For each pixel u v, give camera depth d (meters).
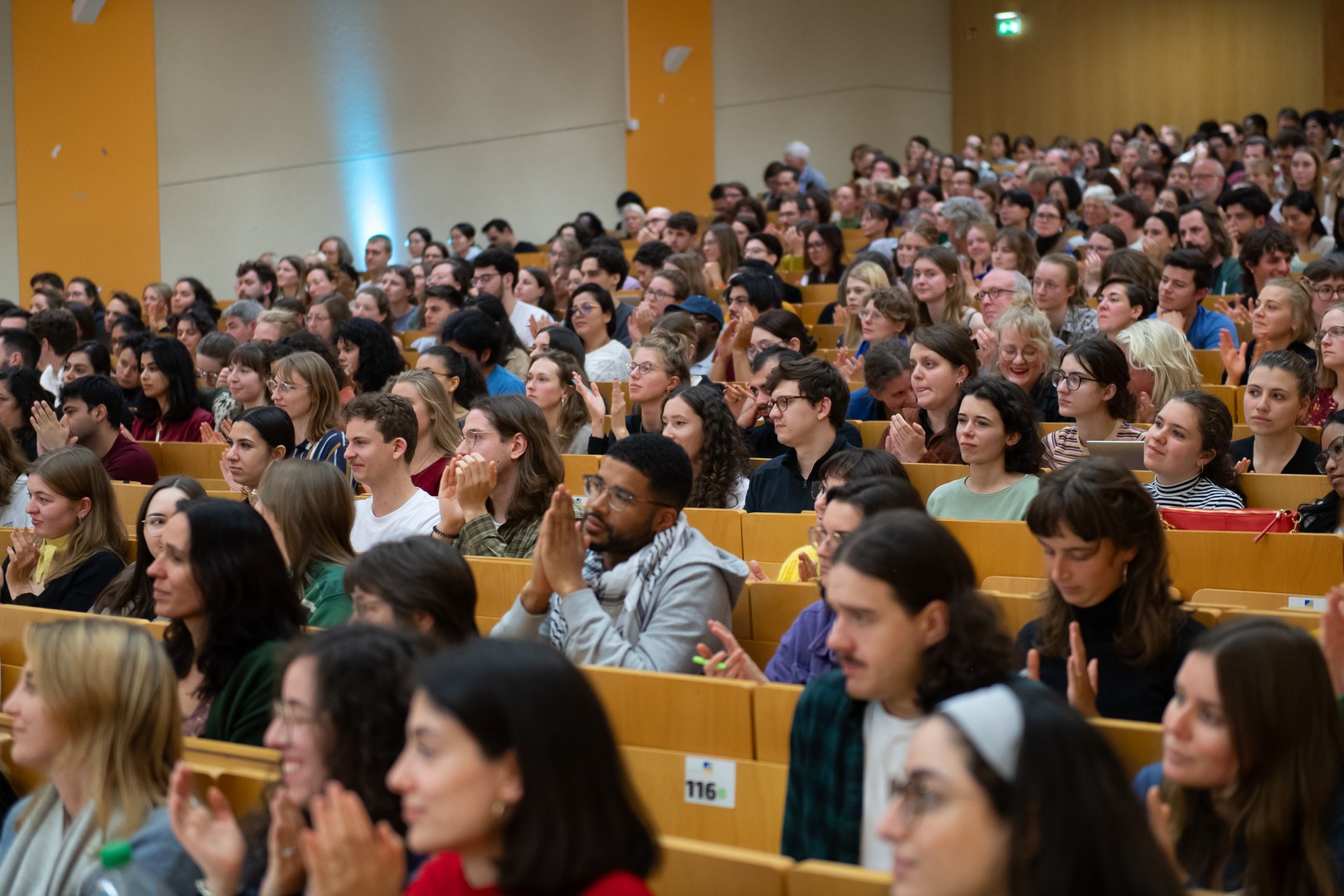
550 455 4.66
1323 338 5.50
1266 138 13.65
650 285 8.39
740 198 13.49
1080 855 1.50
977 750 1.54
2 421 6.69
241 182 14.30
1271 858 2.07
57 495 4.55
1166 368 5.54
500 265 8.89
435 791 1.67
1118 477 2.84
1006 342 5.87
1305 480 4.58
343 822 1.82
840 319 8.68
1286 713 2.06
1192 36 19.31
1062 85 20.27
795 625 3.30
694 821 2.89
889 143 20.36
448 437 5.34
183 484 4.08
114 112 13.50
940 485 4.82
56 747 2.51
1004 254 8.23
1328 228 10.54
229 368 7.04
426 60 15.47
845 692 2.41
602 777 1.71
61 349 8.99
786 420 4.91
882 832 1.61
